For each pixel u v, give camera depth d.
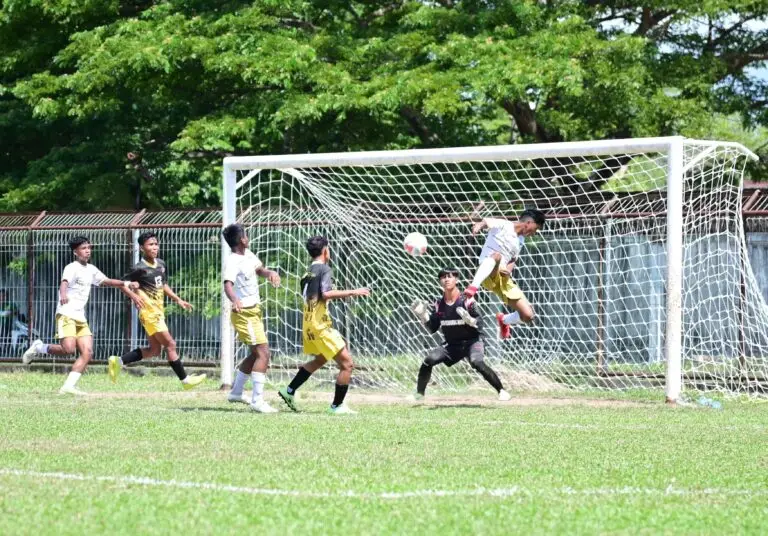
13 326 40.00
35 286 39.34
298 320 36.44
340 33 42.25
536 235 36.78
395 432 20.08
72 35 43.28
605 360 35.16
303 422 21.61
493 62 37.81
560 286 36.81
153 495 13.23
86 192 47.31
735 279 31.81
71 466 15.49
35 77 43.78
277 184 43.62
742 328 31.22
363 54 41.12
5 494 13.20
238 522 11.76
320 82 39.03
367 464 15.96
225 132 39.75
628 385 32.09
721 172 30.64
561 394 30.23
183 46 40.22
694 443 18.92
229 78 42.31
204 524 11.63
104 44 42.00
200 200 52.16
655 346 36.12
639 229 35.06
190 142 40.22
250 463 15.93
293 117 38.62
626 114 40.41
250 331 23.97
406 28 42.44
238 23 40.75
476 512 12.40
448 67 39.69
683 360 32.12
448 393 31.14
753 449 18.23
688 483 14.72
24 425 20.70
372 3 45.38
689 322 33.28
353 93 38.31
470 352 27.14
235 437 19.08
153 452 17.05
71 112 42.88
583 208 36.00
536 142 43.47
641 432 20.56
